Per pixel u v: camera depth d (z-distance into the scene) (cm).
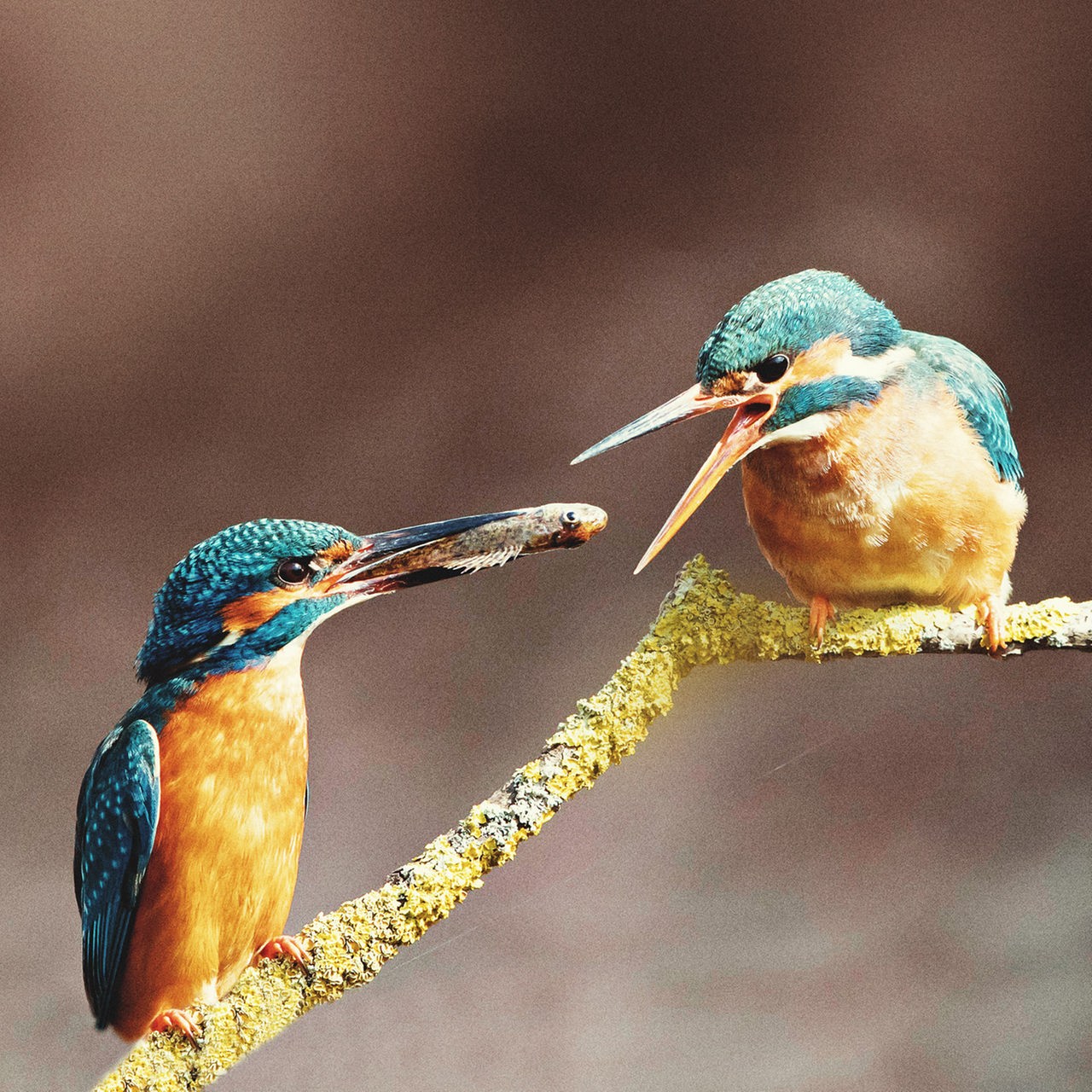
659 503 738
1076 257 788
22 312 773
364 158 841
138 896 521
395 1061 549
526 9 855
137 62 834
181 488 743
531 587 692
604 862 567
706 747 607
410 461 756
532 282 816
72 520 723
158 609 522
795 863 565
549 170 843
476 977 553
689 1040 550
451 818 605
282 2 847
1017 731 612
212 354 781
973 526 523
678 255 819
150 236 809
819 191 830
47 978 552
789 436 523
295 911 561
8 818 605
